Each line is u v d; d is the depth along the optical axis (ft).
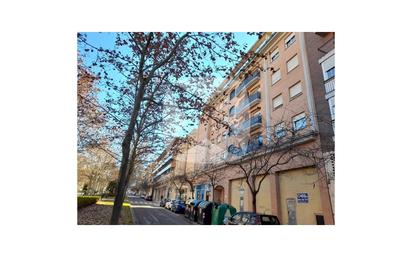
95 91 23.79
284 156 36.06
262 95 45.60
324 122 31.96
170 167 73.15
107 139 28.96
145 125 29.76
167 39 20.74
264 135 40.27
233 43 20.97
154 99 24.30
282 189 36.78
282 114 39.81
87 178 68.08
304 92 36.45
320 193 29.84
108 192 90.38
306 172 33.01
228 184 51.80
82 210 38.93
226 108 46.19
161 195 107.14
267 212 38.75
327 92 31.27
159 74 22.39
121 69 21.30
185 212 51.70
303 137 32.86
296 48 39.58
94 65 20.51
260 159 37.47
